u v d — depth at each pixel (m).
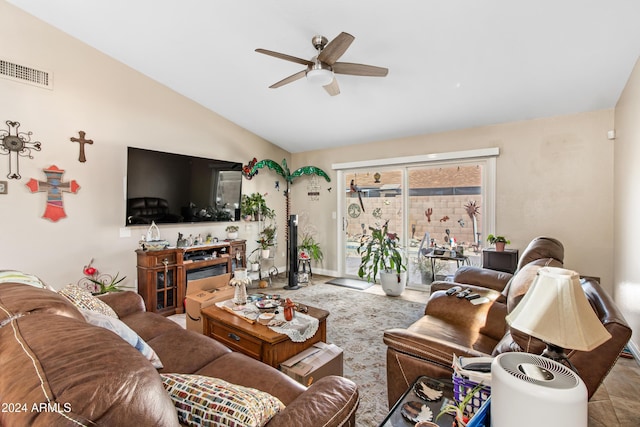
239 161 4.95
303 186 5.85
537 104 3.42
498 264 3.57
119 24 3.01
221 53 3.27
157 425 0.60
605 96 3.12
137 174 3.55
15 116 2.88
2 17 2.81
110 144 3.50
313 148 5.65
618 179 3.10
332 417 0.98
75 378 0.55
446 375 1.35
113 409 0.54
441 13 2.32
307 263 5.62
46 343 0.64
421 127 4.30
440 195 4.45
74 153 3.24
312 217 5.74
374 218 5.07
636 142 2.49
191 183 4.08
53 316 0.80
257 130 5.08
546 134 3.66
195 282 2.70
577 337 0.93
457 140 4.24
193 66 3.56
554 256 2.34
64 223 3.17
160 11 2.79
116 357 0.63
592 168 3.42
